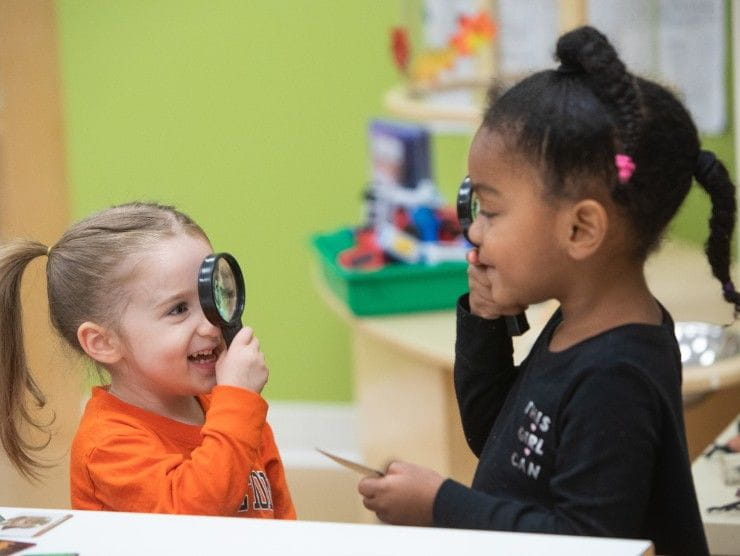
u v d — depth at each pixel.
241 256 4.52
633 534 1.17
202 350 1.62
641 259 1.27
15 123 2.51
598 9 3.98
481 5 3.69
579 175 1.21
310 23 4.35
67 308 1.66
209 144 4.47
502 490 1.27
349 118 4.39
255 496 1.61
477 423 1.48
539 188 1.22
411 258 3.55
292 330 4.53
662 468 1.22
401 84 4.08
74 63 4.45
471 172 1.28
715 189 1.32
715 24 3.92
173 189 4.51
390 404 3.57
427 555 1.04
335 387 4.53
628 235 1.24
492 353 1.46
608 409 1.18
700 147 1.32
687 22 3.94
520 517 1.19
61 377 2.45
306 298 4.50
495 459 1.30
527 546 1.05
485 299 1.38
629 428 1.17
